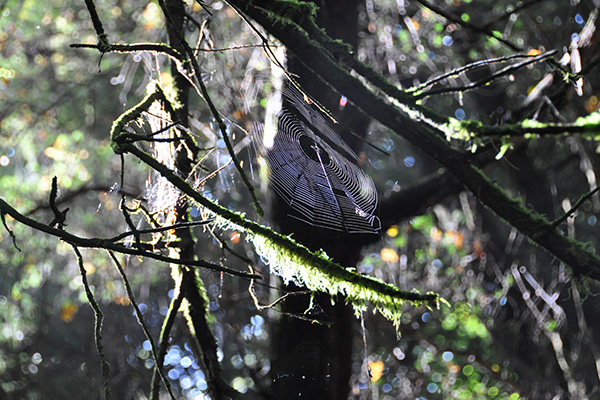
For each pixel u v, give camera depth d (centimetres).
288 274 413
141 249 392
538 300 1395
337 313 694
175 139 406
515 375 1398
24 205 1273
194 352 612
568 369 1230
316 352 691
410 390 1381
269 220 657
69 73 1360
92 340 1373
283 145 582
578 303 1155
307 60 488
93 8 446
